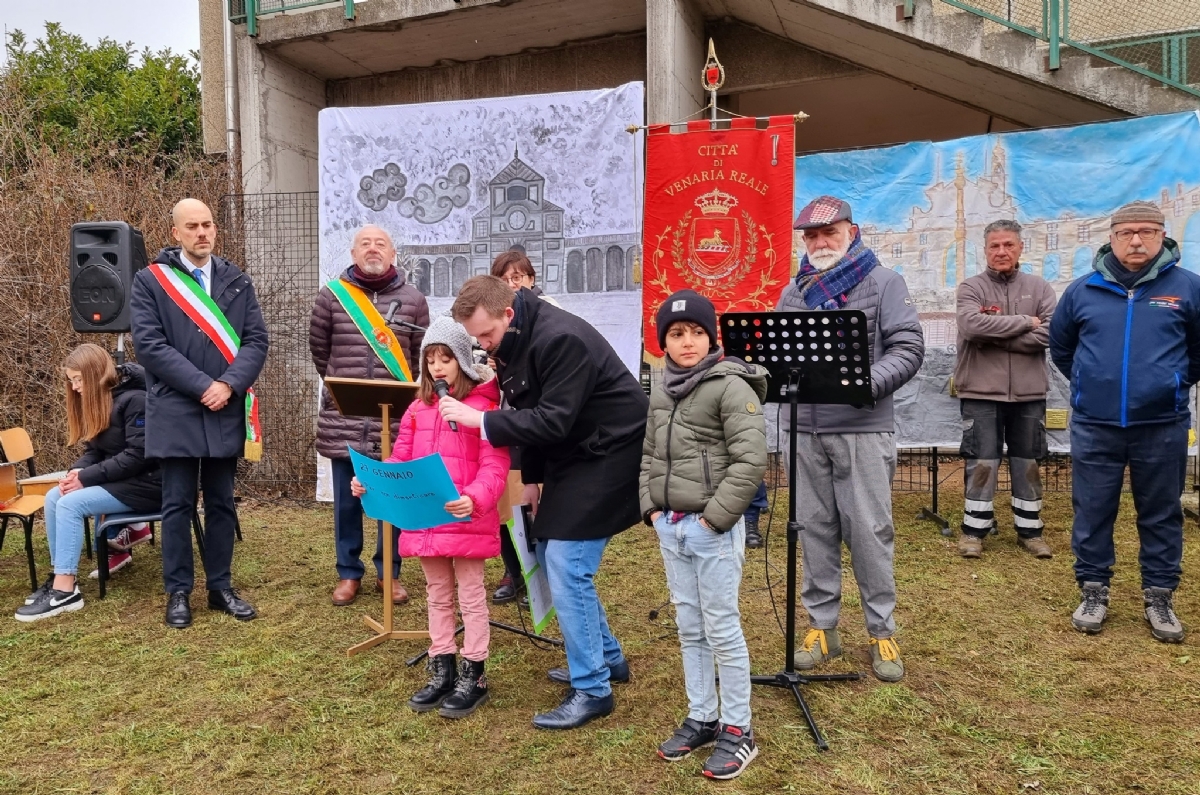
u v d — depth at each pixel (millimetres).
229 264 4184
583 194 5879
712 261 5480
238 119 8266
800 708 2910
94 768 2652
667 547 2629
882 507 3121
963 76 6898
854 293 3150
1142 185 5363
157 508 4383
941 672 3248
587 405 2803
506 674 3326
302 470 6805
